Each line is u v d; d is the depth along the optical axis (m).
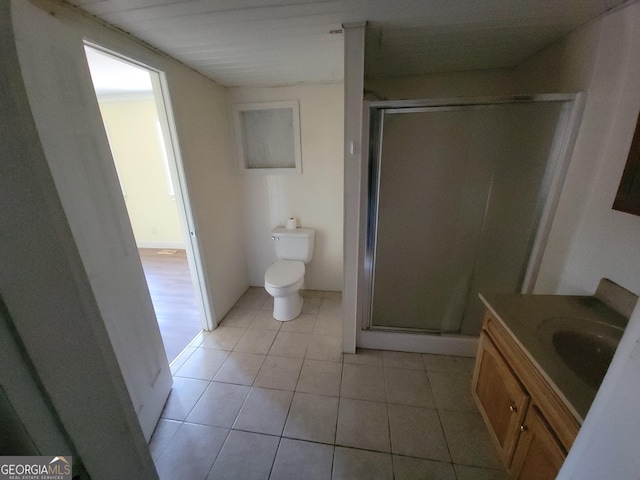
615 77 1.15
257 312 2.53
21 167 0.34
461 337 1.89
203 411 1.53
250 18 1.20
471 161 1.64
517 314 1.14
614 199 1.14
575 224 1.38
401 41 1.50
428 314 1.97
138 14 1.15
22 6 0.81
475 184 1.68
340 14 1.19
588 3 1.11
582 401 0.74
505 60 1.82
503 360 1.15
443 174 1.68
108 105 3.67
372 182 1.63
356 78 1.35
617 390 0.44
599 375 0.96
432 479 1.19
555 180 1.47
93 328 0.45
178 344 2.11
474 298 1.88
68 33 0.99
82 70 1.05
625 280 1.13
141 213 4.15
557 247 1.50
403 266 1.88
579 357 1.02
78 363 0.41
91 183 1.06
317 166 2.51
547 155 1.51
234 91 2.37
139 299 1.37
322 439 1.37
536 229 1.62
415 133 1.61
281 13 1.16
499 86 2.00
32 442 0.35
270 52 1.60
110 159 1.18
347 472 1.23
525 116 1.51
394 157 1.66
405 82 2.10
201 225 2.05
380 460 1.27
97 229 1.08
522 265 1.75
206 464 1.27
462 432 1.39
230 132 2.48
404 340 1.94
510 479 1.09
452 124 1.58
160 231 4.21
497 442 1.19
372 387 1.67
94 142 1.09
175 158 1.79
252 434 1.40
